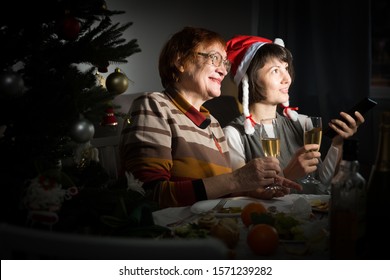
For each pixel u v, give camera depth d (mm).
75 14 1138
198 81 1595
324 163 1732
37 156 1074
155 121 1502
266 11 2781
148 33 2613
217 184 1335
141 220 1028
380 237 868
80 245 625
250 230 935
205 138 1607
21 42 1043
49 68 1104
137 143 1464
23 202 965
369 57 2635
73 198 1072
